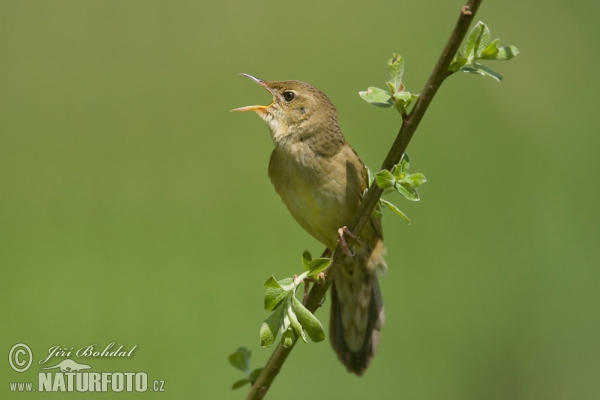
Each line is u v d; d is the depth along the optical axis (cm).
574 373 964
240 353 552
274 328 468
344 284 742
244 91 1230
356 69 1207
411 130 468
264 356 991
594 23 1224
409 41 1234
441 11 1277
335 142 715
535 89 1169
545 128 1129
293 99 732
